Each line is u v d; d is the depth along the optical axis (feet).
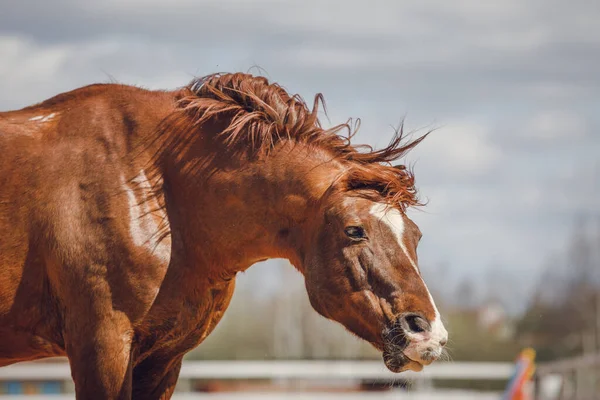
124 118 27.22
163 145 27.17
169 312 26.27
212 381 92.22
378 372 69.62
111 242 25.70
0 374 64.90
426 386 73.15
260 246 27.12
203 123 27.40
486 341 129.49
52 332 26.61
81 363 25.49
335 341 138.92
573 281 168.55
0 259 26.09
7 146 26.68
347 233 25.40
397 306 24.66
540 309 155.02
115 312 25.57
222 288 27.61
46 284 26.37
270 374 68.85
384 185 26.04
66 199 26.00
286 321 166.40
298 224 26.63
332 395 69.62
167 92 28.43
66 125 27.07
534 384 74.59
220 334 157.89
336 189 26.00
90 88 27.96
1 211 26.17
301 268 26.66
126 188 26.23
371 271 25.09
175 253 26.50
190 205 27.07
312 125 27.09
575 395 72.90
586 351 143.33
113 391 25.41
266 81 28.22
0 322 26.48
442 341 24.35
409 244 25.34
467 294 197.06
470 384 109.91
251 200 26.84
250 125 27.04
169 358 27.43
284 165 26.73
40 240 26.12
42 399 62.49
